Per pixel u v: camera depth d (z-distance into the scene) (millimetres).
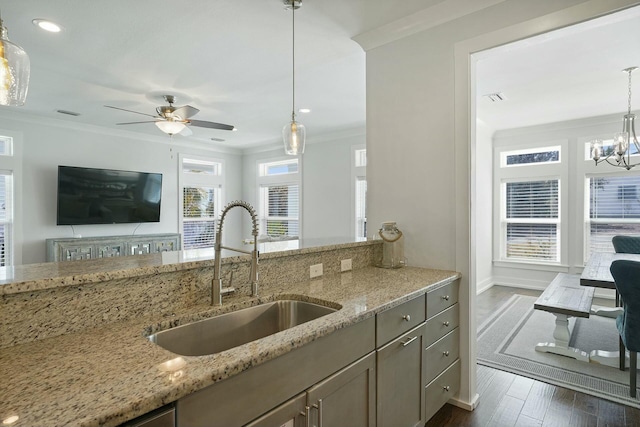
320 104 4465
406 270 2357
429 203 2393
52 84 3680
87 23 2494
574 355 2971
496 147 5793
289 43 2809
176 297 1449
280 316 1714
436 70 2350
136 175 5727
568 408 2256
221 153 7258
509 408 2266
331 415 1287
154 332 1262
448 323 2145
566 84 3658
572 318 4020
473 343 2287
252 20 2461
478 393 2449
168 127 3752
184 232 6676
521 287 5559
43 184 4949
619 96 4027
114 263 1451
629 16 1801
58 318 1141
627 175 4746
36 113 4734
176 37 2707
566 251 5176
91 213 5238
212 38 2721
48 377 861
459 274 2236
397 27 2494
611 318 3975
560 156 5215
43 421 677
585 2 1828
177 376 870
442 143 2332
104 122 5211
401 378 1695
